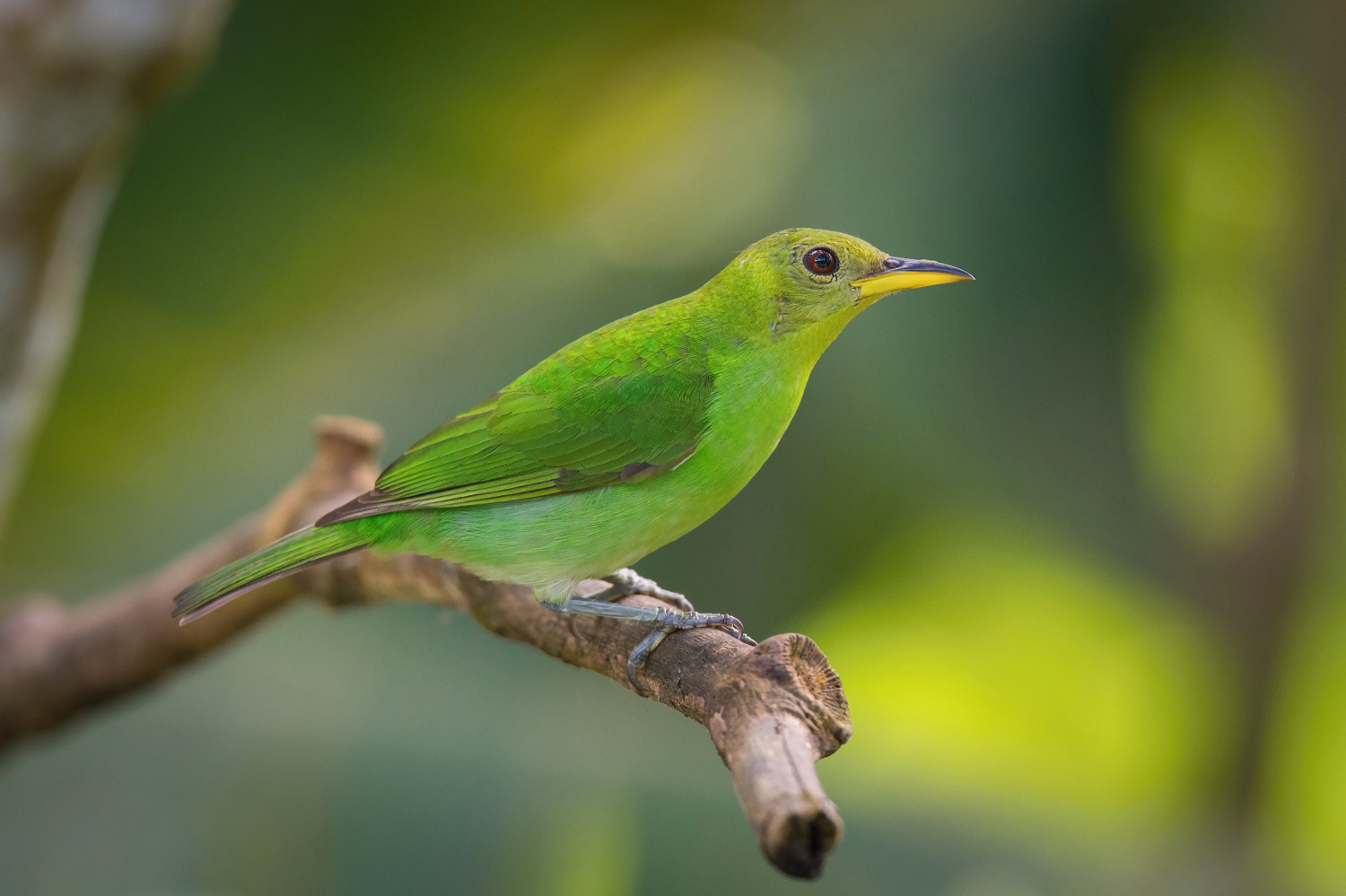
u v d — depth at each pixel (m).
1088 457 11.09
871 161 10.80
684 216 11.64
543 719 10.42
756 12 11.23
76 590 11.19
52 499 11.23
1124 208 11.25
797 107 11.55
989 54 11.07
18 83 7.86
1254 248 13.59
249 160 10.33
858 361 10.65
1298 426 12.93
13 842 9.66
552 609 7.55
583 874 10.42
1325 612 14.73
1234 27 11.91
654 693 6.54
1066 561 16.23
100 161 8.36
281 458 11.14
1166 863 11.11
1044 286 10.97
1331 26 12.29
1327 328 12.80
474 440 7.78
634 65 11.13
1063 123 11.12
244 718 10.09
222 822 9.83
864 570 11.92
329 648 10.59
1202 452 13.91
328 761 9.82
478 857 9.68
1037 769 15.91
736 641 6.45
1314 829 16.47
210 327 10.84
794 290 8.16
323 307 11.05
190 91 10.00
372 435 8.65
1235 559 13.02
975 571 17.38
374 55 10.15
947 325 10.70
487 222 11.16
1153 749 17.78
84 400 10.92
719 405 7.98
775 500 11.16
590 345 8.15
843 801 10.51
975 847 10.12
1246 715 12.74
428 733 10.02
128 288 10.55
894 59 11.28
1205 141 13.04
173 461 11.33
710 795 9.92
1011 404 10.91
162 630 8.66
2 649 8.96
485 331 11.14
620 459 7.78
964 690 18.52
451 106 10.55
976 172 10.89
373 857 9.65
